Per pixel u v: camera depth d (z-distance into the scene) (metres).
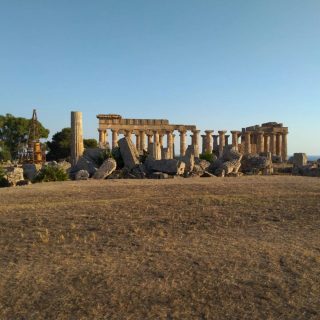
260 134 74.00
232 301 7.54
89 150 36.09
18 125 94.50
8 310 7.20
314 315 7.02
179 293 7.86
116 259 9.79
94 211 14.60
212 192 19.84
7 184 27.47
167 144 73.62
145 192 20.00
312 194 18.70
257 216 14.22
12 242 11.27
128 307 7.29
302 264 9.45
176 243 11.09
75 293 7.87
